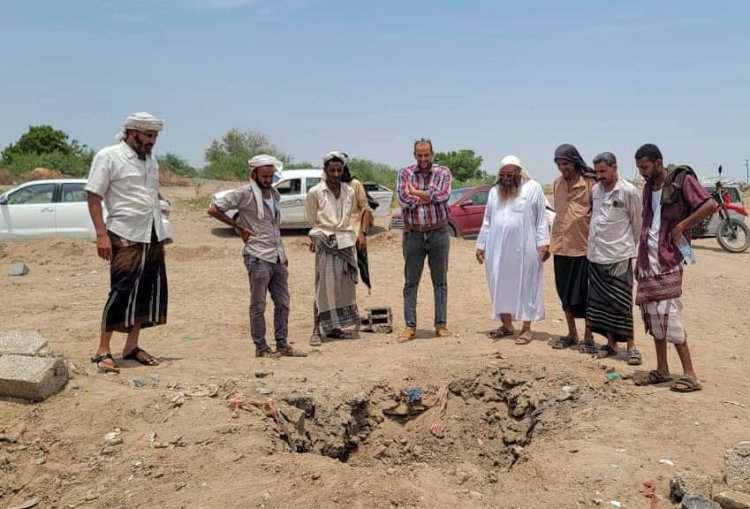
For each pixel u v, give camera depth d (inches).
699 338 317.4
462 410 239.8
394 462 225.3
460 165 2062.0
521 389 233.5
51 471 166.2
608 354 264.4
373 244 633.0
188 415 189.3
